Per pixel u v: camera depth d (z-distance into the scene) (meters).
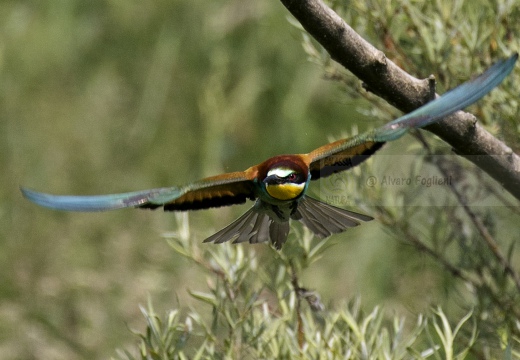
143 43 16.17
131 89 16.41
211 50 15.45
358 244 13.21
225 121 15.14
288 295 8.46
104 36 16.39
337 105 14.78
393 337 7.82
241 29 15.38
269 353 7.69
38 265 15.12
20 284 14.92
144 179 15.96
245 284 8.11
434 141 9.16
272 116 15.15
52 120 16.53
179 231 8.42
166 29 15.85
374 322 7.84
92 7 16.48
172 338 7.52
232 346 7.55
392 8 8.66
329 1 8.84
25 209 15.93
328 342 7.47
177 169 15.83
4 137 16.41
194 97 15.78
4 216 15.78
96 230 15.35
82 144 16.41
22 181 16.23
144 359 7.34
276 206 7.26
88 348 14.23
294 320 8.02
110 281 14.63
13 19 16.50
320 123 14.91
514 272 8.41
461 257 8.88
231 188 7.17
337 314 7.53
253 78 15.09
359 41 7.10
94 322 14.39
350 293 13.05
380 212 9.29
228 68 15.36
